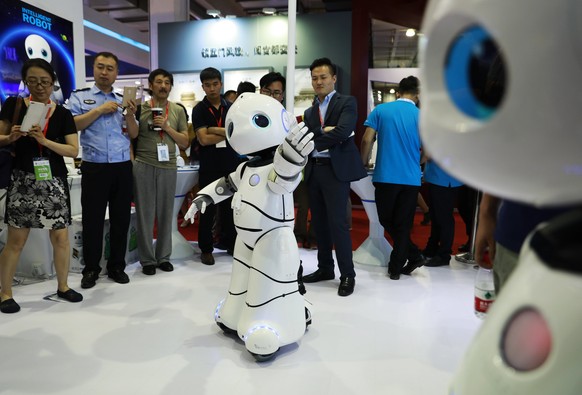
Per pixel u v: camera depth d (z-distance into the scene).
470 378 0.50
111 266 3.32
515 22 0.25
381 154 3.29
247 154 2.11
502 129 0.26
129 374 1.93
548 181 0.27
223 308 2.26
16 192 2.63
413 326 2.48
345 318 2.58
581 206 0.44
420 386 1.85
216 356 2.10
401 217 3.31
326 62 2.99
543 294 0.43
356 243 4.86
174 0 8.33
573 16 0.24
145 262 3.51
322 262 3.32
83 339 2.29
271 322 2.04
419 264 3.44
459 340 2.30
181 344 2.23
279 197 2.04
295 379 1.90
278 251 2.04
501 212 0.99
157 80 3.45
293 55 2.98
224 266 3.75
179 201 4.12
